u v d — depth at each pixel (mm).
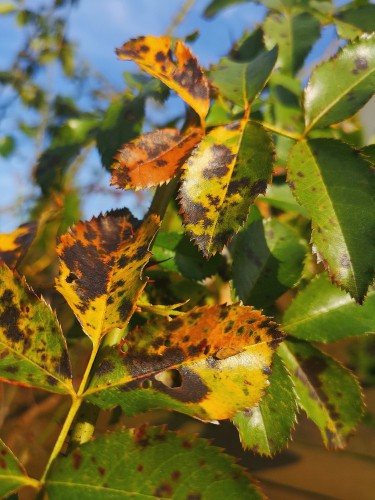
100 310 130
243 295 188
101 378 130
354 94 167
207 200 141
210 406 125
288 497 230
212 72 174
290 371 177
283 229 200
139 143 147
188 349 130
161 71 151
